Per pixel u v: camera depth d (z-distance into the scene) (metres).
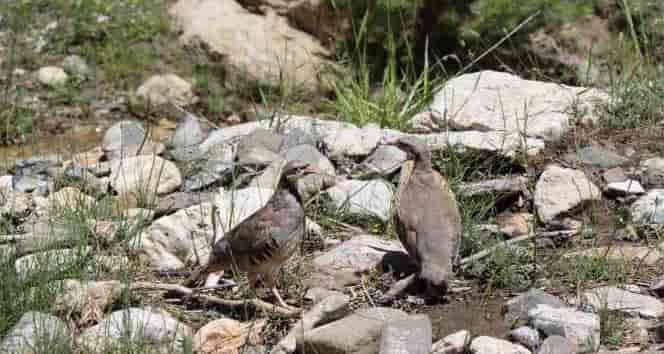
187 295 10.32
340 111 16.08
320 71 19.22
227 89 19.61
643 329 9.43
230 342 9.48
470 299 10.23
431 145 13.34
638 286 10.30
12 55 20.22
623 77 15.96
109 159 14.55
